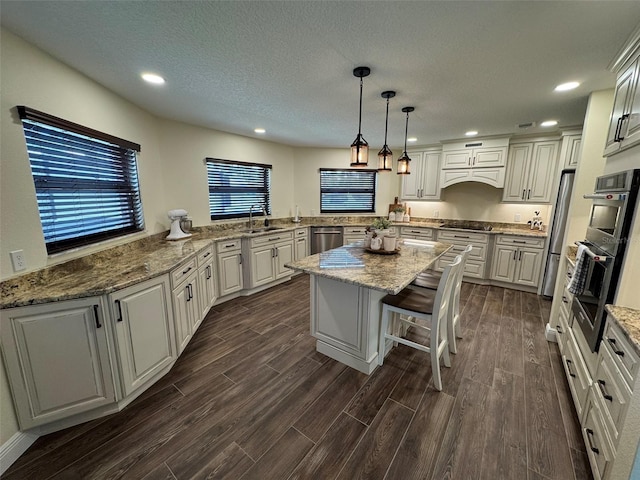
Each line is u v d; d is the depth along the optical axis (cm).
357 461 150
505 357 246
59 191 191
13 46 156
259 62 193
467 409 186
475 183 484
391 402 192
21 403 153
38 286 168
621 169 177
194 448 157
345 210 568
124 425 172
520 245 407
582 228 258
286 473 143
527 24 149
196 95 255
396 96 255
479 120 333
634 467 107
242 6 136
